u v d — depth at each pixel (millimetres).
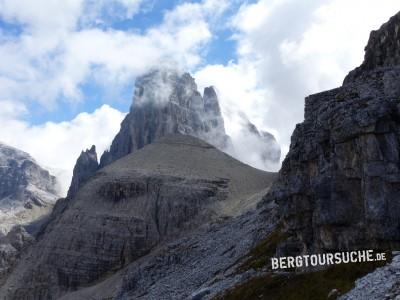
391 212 59688
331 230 66188
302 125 82062
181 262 169500
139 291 168125
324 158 71125
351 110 66312
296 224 76688
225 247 152125
